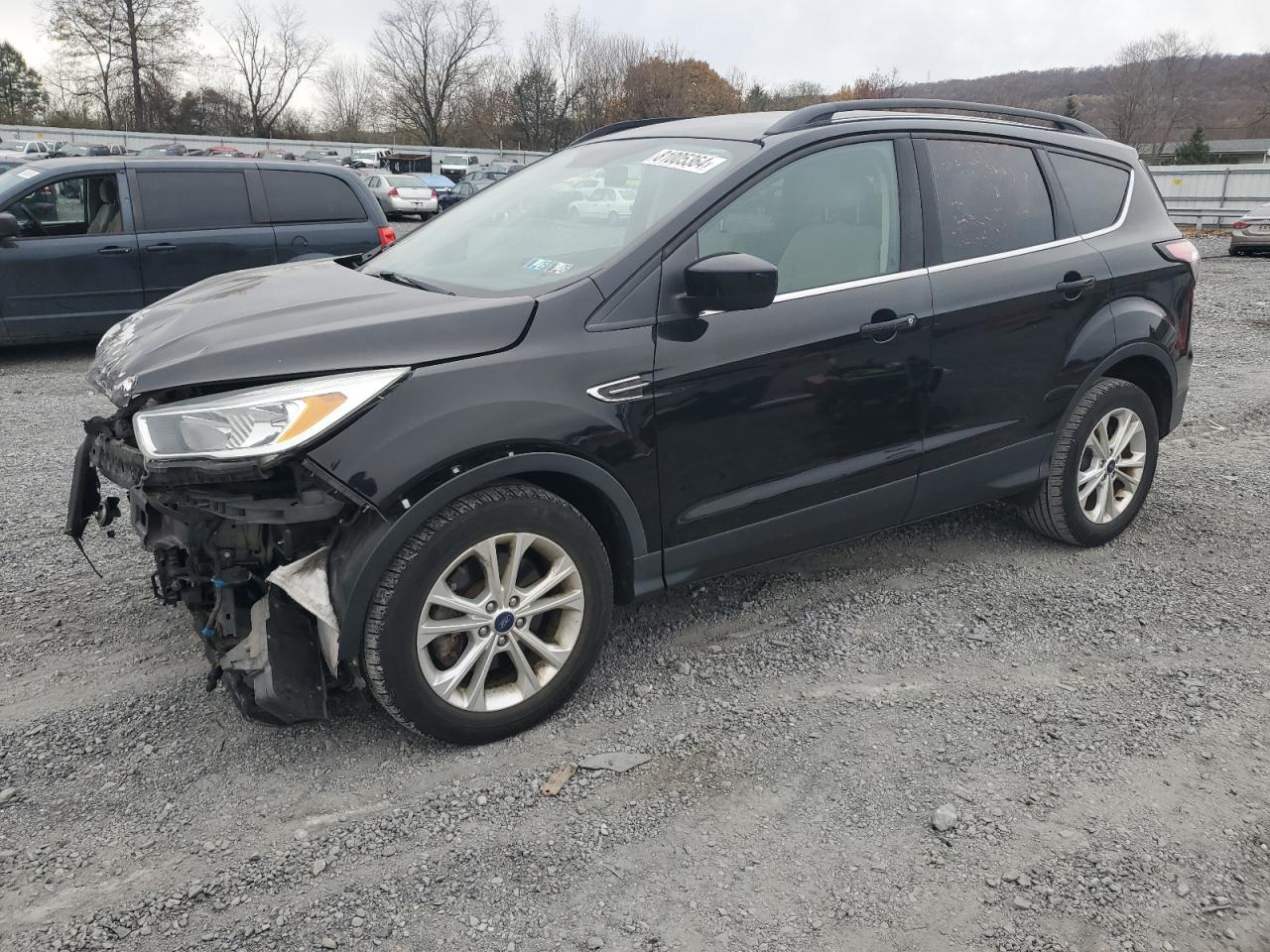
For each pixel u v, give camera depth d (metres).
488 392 2.71
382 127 71.69
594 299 2.94
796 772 2.83
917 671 3.39
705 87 62.00
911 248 3.55
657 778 2.80
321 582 2.64
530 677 2.96
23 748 2.89
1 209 8.01
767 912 2.30
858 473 3.50
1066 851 2.51
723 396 3.12
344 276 3.43
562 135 63.97
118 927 2.24
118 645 3.50
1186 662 3.46
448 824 2.60
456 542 2.71
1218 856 2.50
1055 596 3.96
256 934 2.23
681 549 3.21
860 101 3.67
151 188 8.48
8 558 4.21
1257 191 25.53
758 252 3.22
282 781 2.77
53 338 8.28
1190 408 6.93
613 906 2.32
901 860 2.48
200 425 2.51
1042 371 3.94
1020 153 3.99
